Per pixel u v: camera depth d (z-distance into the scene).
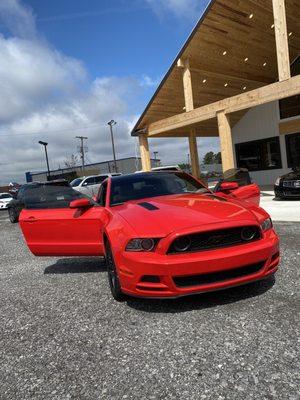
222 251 3.59
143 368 2.87
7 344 3.62
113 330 3.62
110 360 3.06
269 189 17.23
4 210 32.62
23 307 4.68
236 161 21.67
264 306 3.70
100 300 4.54
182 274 3.50
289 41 17.64
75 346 3.39
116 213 4.46
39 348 3.45
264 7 14.78
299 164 18.61
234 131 21.58
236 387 2.48
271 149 19.81
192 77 17.11
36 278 6.13
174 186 5.43
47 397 2.65
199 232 3.56
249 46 16.50
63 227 5.45
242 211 3.99
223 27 14.98
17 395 2.73
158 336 3.37
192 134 21.73
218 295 4.12
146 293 3.65
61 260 7.42
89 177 24.17
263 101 12.80
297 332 3.12
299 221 8.32
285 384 2.45
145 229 3.74
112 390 2.64
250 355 2.86
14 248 9.81
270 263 3.84
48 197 5.79
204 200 4.56
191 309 3.85
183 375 2.71
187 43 15.05
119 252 3.83
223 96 19.67
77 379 2.84
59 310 4.38
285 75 12.12
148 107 17.50
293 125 18.55
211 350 3.00
